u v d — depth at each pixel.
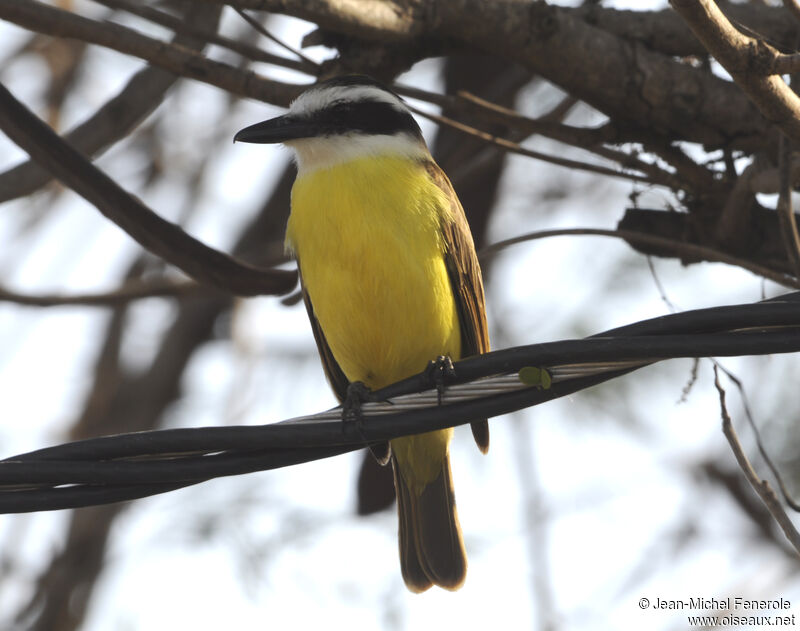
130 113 12.28
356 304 10.18
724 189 11.88
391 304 10.11
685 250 11.59
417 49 11.16
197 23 12.10
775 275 10.87
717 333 7.43
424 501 11.16
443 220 10.32
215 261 10.98
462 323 10.59
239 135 10.85
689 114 11.52
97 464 7.80
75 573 18.16
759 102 8.72
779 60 8.32
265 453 7.95
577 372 7.73
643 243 12.17
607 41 11.33
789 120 8.84
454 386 7.89
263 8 10.05
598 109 11.74
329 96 10.77
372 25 10.50
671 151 11.88
